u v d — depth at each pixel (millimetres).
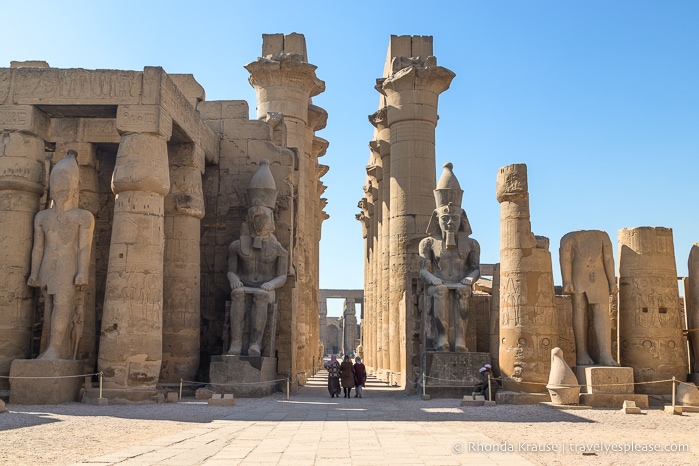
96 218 18938
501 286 15953
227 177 20578
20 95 15836
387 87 25469
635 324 15344
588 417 12234
